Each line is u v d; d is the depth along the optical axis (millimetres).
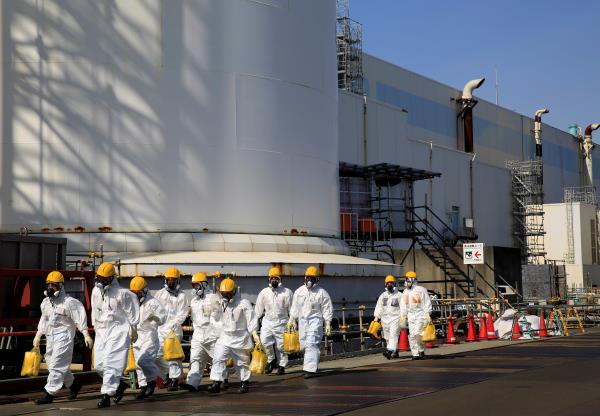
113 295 13188
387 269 29438
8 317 15492
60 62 25688
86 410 12477
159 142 25875
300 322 16594
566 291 48844
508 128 70000
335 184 31203
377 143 43281
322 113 30219
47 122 25609
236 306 14422
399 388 13930
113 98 25719
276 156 27891
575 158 83250
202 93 26391
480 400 12062
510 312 28062
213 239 25953
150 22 26031
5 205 25625
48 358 13406
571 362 17953
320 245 28797
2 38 25969
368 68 52125
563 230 63250
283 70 28406
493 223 56719
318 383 15336
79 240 25156
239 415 11352
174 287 15547
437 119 59219
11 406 13062
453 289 38469
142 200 25672
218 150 26547
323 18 30812
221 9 26906
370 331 20375
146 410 12281
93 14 25812
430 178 44594
